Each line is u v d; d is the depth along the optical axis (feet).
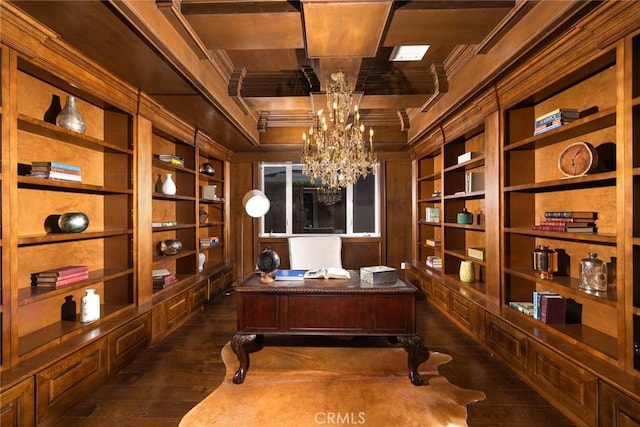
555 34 6.40
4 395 5.29
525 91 8.38
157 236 12.92
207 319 12.76
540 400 7.14
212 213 18.16
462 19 7.07
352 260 18.92
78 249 8.72
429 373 8.43
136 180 9.65
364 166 10.43
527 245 9.33
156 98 10.06
